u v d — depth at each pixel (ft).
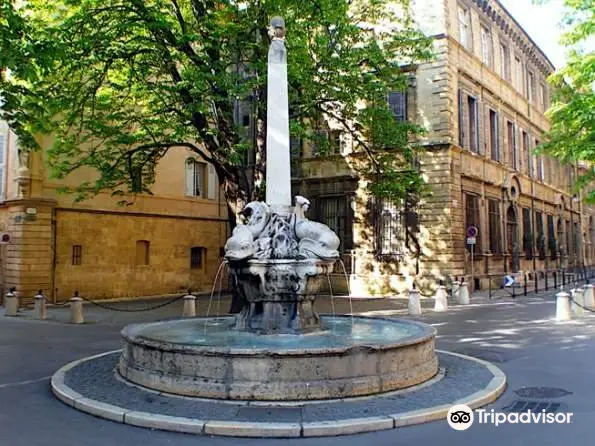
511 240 115.03
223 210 108.68
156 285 94.84
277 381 23.43
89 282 84.99
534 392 26.05
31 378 30.37
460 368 29.91
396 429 20.65
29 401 25.20
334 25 59.77
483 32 109.19
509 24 117.80
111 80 61.31
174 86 51.11
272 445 19.10
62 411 23.41
